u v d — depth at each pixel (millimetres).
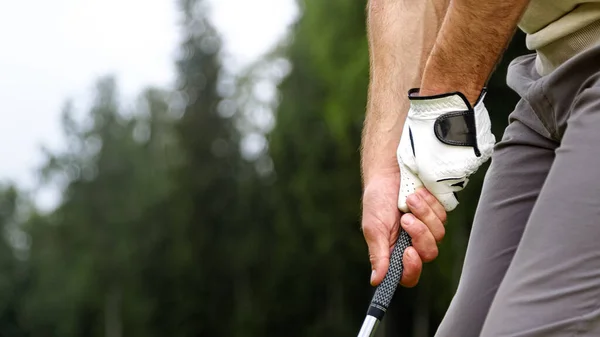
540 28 1848
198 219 43781
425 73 1882
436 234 1886
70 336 48625
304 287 32312
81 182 50562
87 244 49312
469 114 1835
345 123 22984
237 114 45438
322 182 27641
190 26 46156
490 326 1536
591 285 1473
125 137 51188
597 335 1462
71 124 52000
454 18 1799
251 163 44531
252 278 40688
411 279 1898
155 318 44500
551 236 1523
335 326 30172
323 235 27969
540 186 1873
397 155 1921
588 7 1751
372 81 2188
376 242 1930
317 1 24453
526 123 1896
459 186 1863
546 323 1486
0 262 57031
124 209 48688
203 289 42719
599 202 1505
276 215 32906
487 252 1889
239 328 38031
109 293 47312
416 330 26406
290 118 28797
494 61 1835
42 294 50062
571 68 1730
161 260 45125
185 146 44906
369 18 2260
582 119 1590
